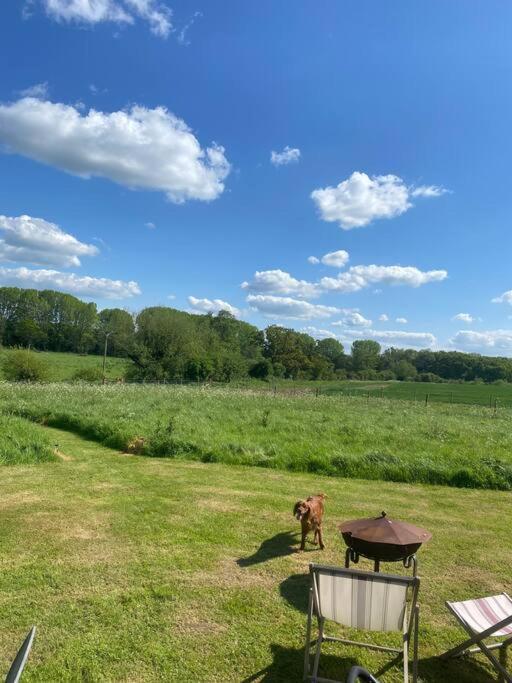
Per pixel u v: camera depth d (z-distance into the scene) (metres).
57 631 4.09
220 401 24.03
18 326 81.12
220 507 7.57
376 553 4.18
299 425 15.36
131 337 57.25
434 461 10.50
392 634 4.28
